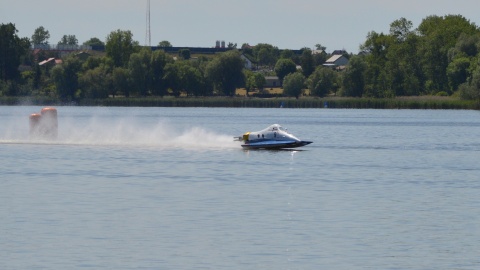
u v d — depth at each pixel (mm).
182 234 85375
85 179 125750
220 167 142750
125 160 153750
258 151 173250
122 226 88750
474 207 101062
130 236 84312
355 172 137250
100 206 100438
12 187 116500
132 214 95375
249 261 75562
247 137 176375
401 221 92188
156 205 101438
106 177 128250
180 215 94938
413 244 81688
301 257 76938
